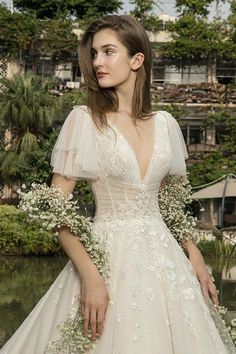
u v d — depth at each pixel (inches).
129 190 127.8
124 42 129.0
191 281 129.0
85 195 740.7
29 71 1067.9
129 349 118.3
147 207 129.9
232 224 1056.2
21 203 125.2
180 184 141.0
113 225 127.6
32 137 1016.9
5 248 832.3
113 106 130.0
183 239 141.3
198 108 1179.9
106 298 120.3
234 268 688.4
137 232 127.3
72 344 120.1
